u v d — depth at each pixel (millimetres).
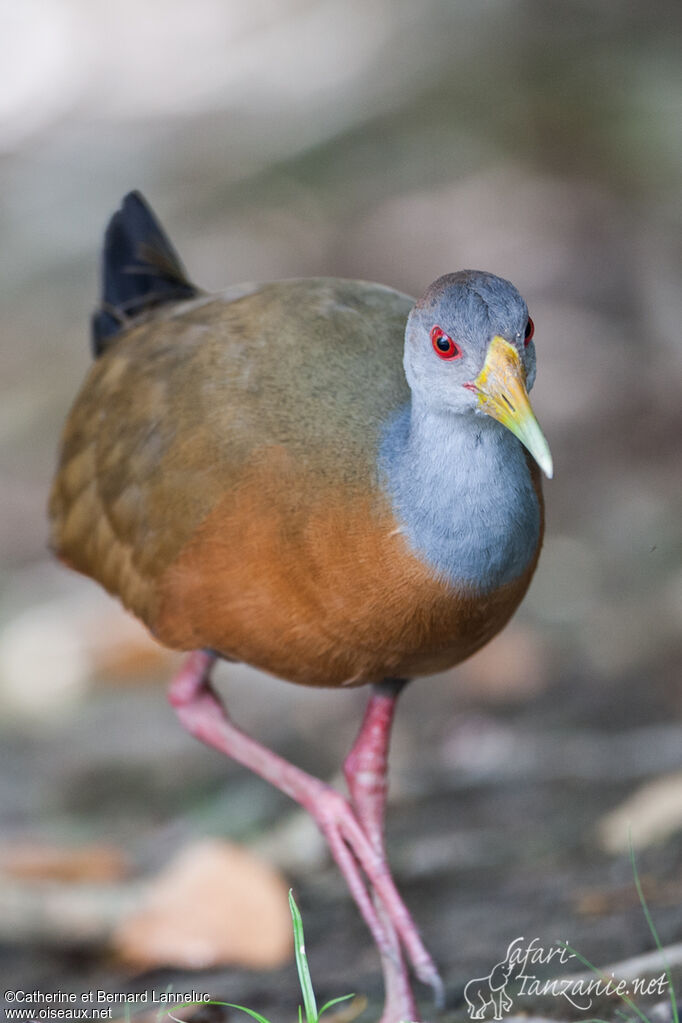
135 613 8375
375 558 7082
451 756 11484
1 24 34438
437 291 6965
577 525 14406
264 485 7355
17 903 9141
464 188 20000
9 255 23766
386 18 26000
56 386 19062
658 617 12820
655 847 9031
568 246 18047
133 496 8102
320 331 7734
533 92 20672
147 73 30875
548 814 10133
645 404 15719
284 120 24703
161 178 24625
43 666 13742
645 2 21016
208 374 7852
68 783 12156
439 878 9445
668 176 18453
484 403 6777
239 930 8727
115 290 9273
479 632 7414
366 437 7238
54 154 27672
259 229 21344
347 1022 7586
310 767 11867
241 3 31938
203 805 11469
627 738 11086
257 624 7543
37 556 15789
